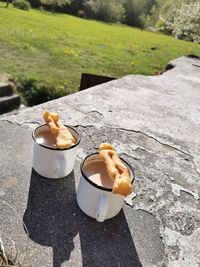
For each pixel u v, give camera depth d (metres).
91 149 0.46
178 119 0.71
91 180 0.29
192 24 2.96
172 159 0.51
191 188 0.43
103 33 4.70
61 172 0.35
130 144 0.52
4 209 0.30
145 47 3.97
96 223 0.31
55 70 2.08
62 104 0.60
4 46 2.38
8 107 1.37
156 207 0.37
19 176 0.35
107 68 2.48
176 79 1.17
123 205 0.35
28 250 0.27
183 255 0.31
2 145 0.41
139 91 0.86
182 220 0.36
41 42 2.85
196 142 0.60
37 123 0.49
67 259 0.27
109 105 0.67
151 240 0.32
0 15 4.04
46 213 0.31
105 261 0.28
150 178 0.43
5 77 1.52
